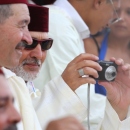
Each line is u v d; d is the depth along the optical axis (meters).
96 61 5.68
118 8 8.70
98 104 7.47
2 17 5.27
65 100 5.65
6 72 5.11
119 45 9.37
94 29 8.26
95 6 8.02
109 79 5.75
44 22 6.01
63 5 7.66
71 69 5.68
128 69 5.86
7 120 2.97
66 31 7.25
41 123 5.55
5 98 2.97
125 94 5.94
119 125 5.97
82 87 6.98
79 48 7.57
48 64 7.04
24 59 5.82
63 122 2.90
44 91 5.75
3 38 5.25
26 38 5.32
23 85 5.12
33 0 7.65
